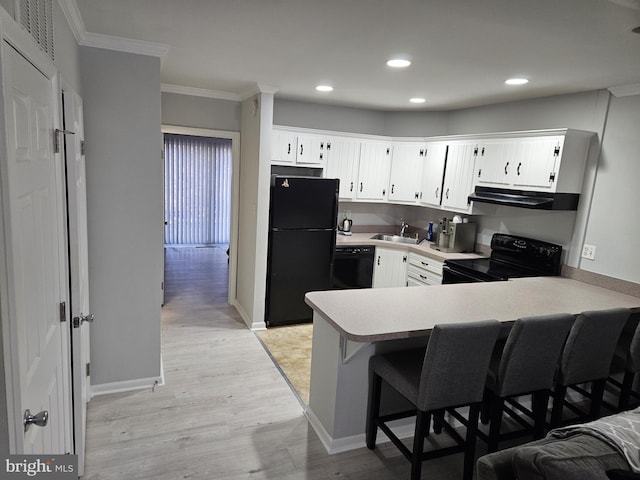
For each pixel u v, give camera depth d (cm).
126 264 292
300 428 270
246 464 235
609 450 133
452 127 488
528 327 210
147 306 303
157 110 283
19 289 102
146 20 225
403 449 221
